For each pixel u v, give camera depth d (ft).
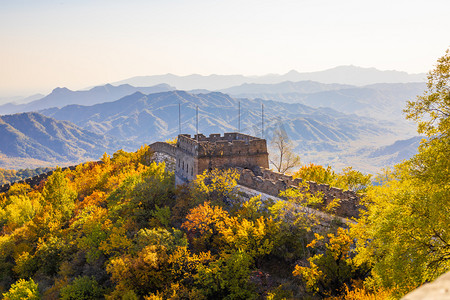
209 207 141.28
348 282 92.38
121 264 121.70
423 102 65.67
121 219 176.96
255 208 134.92
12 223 253.24
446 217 56.90
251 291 104.06
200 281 108.99
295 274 96.27
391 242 62.08
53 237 193.88
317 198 121.70
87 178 315.17
